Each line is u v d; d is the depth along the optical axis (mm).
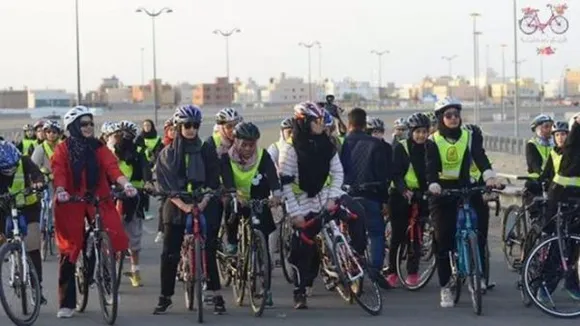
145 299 12227
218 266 11938
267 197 11578
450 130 11422
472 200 11609
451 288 11484
